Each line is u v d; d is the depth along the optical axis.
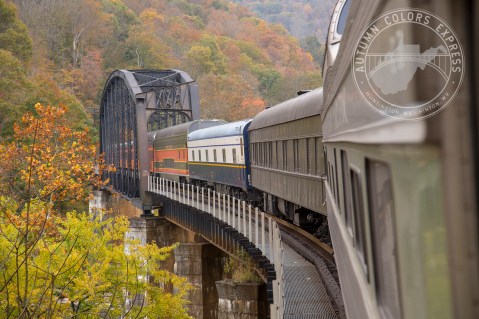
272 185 22.86
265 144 24.09
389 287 2.61
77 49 107.75
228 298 24.00
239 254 23.53
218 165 33.97
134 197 46.44
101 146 65.38
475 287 1.63
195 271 33.75
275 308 11.20
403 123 1.86
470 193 1.64
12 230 14.99
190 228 33.41
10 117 54.09
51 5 108.44
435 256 1.73
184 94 50.53
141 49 116.06
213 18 168.00
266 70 134.50
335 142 6.30
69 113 63.84
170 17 146.50
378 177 2.64
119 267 16.92
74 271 15.56
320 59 180.50
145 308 17.45
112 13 124.62
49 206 16.19
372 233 3.04
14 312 14.27
